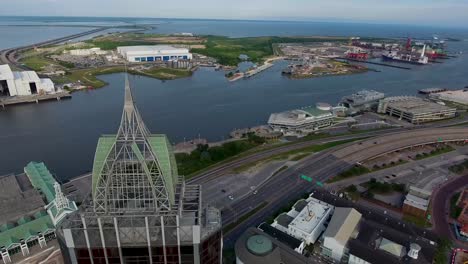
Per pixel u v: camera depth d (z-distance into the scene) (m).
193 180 199.88
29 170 183.12
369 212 155.75
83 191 181.88
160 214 89.81
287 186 194.38
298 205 163.88
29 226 137.00
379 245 134.75
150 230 90.12
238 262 121.00
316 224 148.50
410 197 174.62
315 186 194.75
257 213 168.25
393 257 127.44
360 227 144.12
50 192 159.50
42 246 137.00
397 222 149.38
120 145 89.75
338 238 135.00
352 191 186.88
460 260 137.25
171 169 94.12
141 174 89.44
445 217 167.50
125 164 89.06
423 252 130.62
